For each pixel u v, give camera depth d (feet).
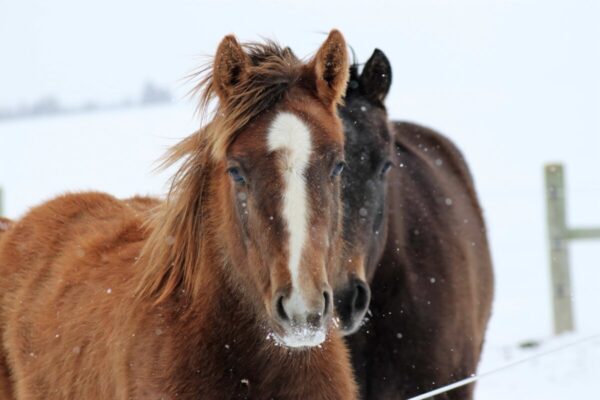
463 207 34.78
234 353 20.31
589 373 45.34
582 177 115.55
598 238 54.90
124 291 21.84
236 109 18.85
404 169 32.30
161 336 20.33
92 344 21.72
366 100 27.99
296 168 17.90
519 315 60.08
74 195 28.35
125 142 198.49
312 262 17.37
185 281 21.12
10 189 129.59
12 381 25.05
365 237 25.93
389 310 29.37
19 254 26.84
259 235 18.10
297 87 19.60
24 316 24.58
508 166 129.70
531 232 88.79
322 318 17.16
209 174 21.31
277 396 20.57
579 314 60.23
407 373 29.68
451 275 30.99
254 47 20.67
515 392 42.78
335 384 21.04
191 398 19.90
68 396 22.07
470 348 31.40
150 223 23.58
